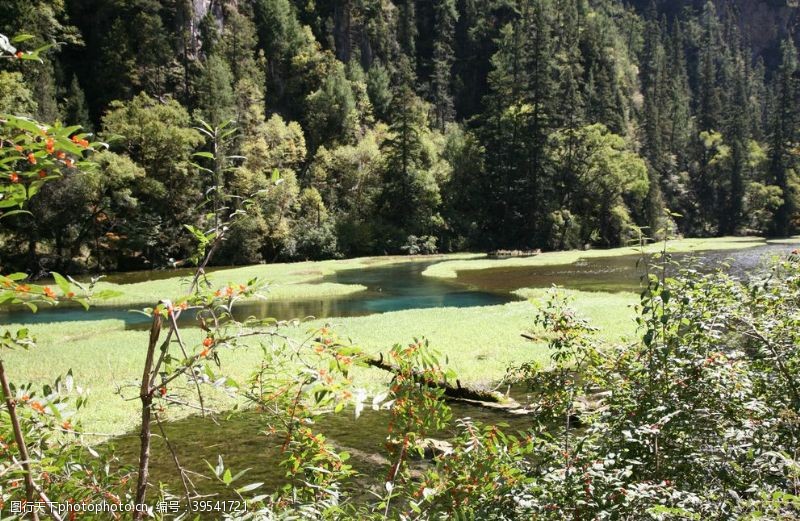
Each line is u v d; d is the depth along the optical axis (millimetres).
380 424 12516
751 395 4797
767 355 4938
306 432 3320
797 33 182375
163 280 44875
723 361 4684
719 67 153625
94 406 13898
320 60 100000
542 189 81875
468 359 18938
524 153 82375
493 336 22172
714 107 115688
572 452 4559
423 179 77938
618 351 5727
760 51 183125
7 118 2082
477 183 85312
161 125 62375
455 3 127250
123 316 31234
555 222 78375
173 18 84875
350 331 23547
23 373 16859
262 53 95500
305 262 63812
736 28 175375
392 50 118562
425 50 125125
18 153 2215
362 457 10383
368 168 81625
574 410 5688
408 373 3678
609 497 3848
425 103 108688
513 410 13227
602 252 70625
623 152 88688
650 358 4875
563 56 103000
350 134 91875
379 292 40812
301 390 2939
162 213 61469
